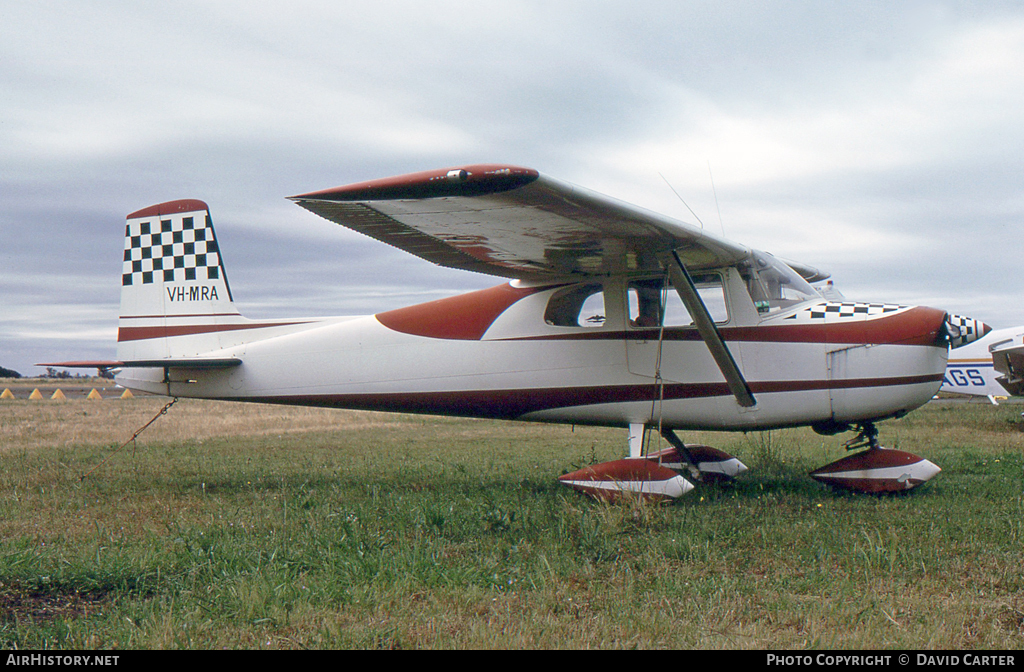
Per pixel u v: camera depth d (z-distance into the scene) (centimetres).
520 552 400
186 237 750
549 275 630
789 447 913
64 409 1944
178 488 662
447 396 661
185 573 367
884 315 564
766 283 591
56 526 498
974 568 358
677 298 597
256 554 394
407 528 471
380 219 481
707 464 672
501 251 561
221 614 309
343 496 602
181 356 746
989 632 280
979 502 519
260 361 720
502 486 656
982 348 1564
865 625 289
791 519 479
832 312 573
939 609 303
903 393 555
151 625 293
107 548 416
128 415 1716
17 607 327
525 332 636
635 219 478
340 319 723
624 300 609
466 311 662
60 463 839
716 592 329
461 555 402
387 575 356
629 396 607
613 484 548
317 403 711
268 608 313
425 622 300
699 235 514
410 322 678
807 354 568
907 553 379
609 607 315
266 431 1296
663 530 455
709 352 585
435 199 435
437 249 560
